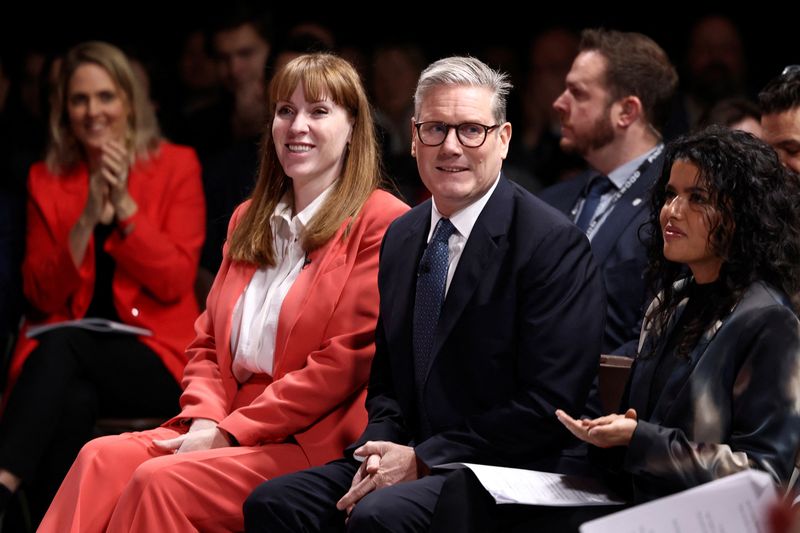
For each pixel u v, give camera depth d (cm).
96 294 1194
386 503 766
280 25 1728
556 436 812
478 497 763
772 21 1623
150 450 928
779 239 737
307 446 914
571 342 813
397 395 871
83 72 1212
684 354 745
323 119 961
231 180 1357
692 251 748
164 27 1780
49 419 1091
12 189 1480
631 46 1131
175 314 1195
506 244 843
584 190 1145
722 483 573
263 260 978
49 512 906
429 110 847
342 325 929
